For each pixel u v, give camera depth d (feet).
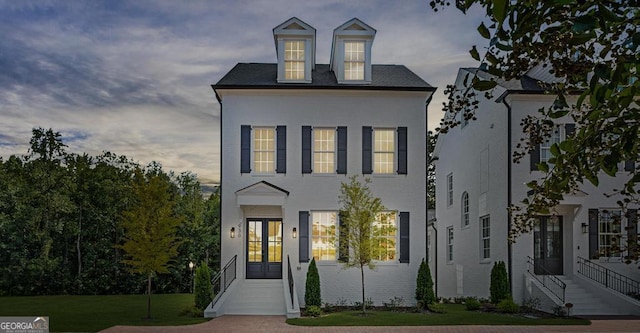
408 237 73.41
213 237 129.90
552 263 73.51
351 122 74.84
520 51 13.53
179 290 117.50
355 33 75.66
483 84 14.33
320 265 72.54
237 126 74.43
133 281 112.68
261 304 67.92
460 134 92.32
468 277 86.58
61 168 117.80
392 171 74.90
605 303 67.31
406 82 76.64
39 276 108.78
